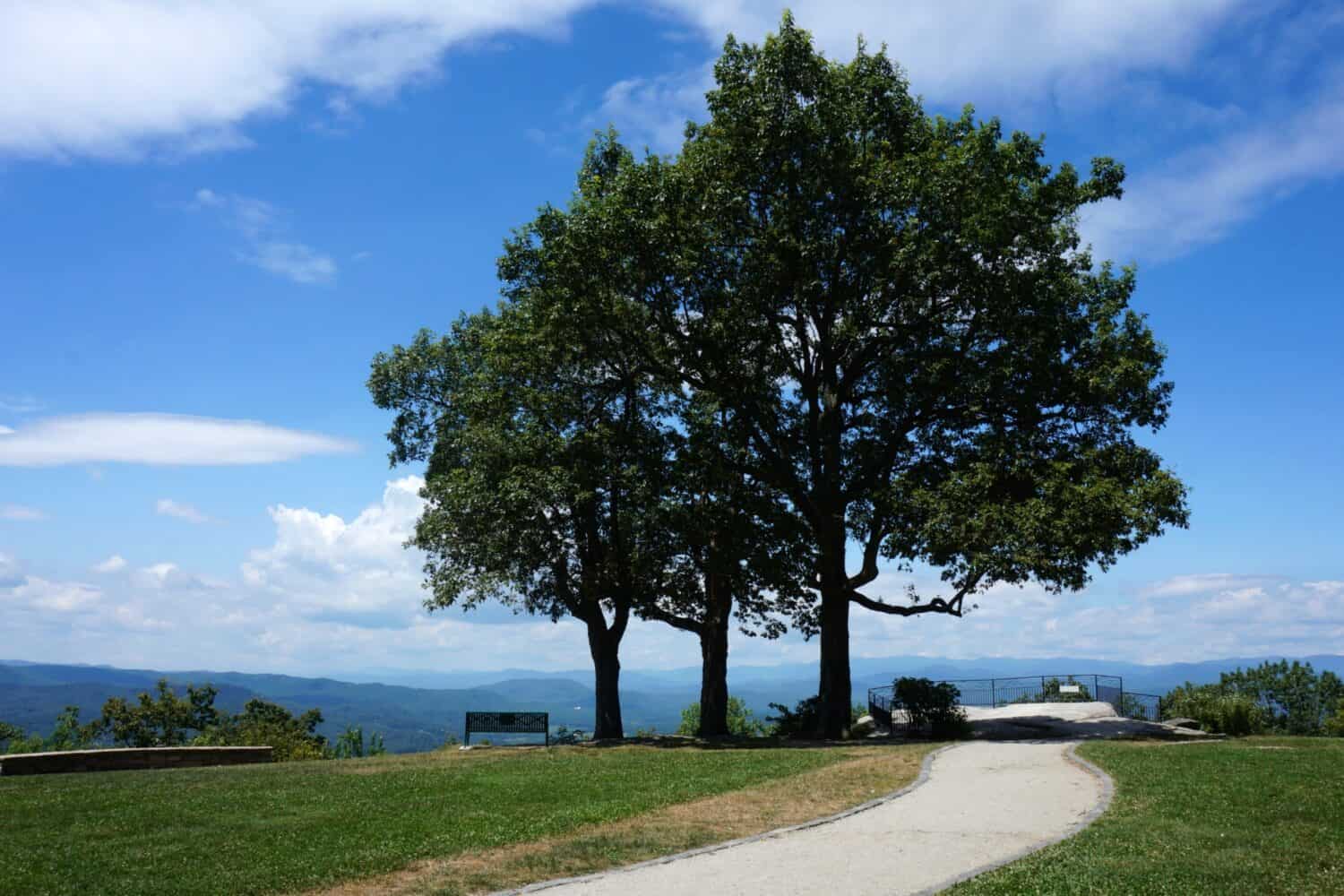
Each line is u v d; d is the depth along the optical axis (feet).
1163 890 31.24
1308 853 36.06
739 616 108.47
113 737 196.13
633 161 101.71
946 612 99.14
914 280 96.43
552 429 106.83
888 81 102.01
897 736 101.65
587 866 37.78
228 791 58.23
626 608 112.88
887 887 32.89
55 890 34.99
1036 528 84.79
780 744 93.81
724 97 97.50
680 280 97.71
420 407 122.83
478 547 102.27
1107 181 100.32
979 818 45.44
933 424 105.40
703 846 40.78
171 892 34.76
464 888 34.99
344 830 45.73
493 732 98.07
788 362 104.42
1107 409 98.94
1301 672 226.58
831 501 103.04
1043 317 95.81
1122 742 79.05
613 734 109.19
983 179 94.17
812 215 96.37
